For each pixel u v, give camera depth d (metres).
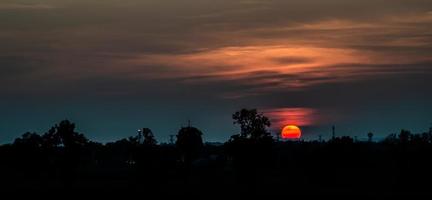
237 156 161.38
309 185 168.50
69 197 138.62
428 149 170.75
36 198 137.38
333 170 173.12
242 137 163.88
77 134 176.88
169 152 166.50
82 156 178.88
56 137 176.00
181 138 171.12
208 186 161.62
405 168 169.12
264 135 164.50
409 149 173.75
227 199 132.50
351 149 175.38
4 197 138.88
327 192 143.50
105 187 159.38
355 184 170.12
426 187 161.50
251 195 138.38
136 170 163.50
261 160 161.12
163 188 157.12
